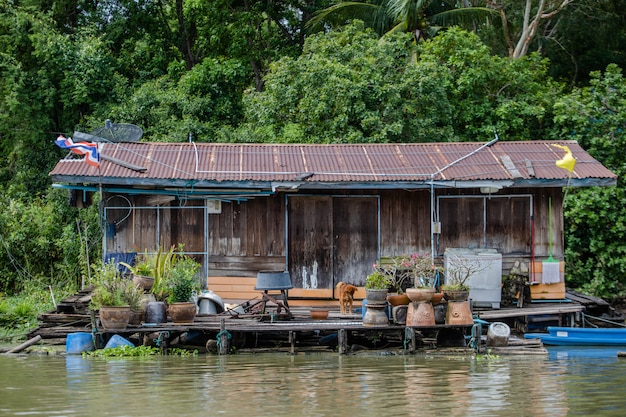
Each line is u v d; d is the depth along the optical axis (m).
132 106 24.36
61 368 12.37
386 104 21.69
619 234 19.59
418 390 10.46
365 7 26.80
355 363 12.87
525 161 17.02
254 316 15.35
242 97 26.19
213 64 26.28
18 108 23.92
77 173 16.03
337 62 22.64
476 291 16.12
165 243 17.14
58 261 22.05
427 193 17.19
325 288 17.14
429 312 14.06
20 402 9.74
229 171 16.72
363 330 14.01
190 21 29.27
